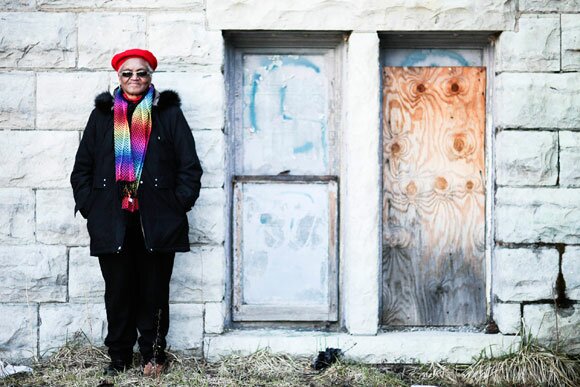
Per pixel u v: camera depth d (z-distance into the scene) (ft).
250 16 17.24
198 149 17.34
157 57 17.31
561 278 17.54
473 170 18.31
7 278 17.34
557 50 17.48
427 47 18.25
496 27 17.42
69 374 16.21
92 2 17.31
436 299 18.30
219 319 17.44
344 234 18.04
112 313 15.92
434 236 18.28
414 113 18.26
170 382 15.93
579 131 17.53
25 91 17.28
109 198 15.37
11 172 17.28
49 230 17.35
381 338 17.51
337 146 18.20
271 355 17.24
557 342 17.22
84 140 15.81
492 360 17.04
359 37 17.34
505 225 17.54
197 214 17.39
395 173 18.30
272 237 18.19
